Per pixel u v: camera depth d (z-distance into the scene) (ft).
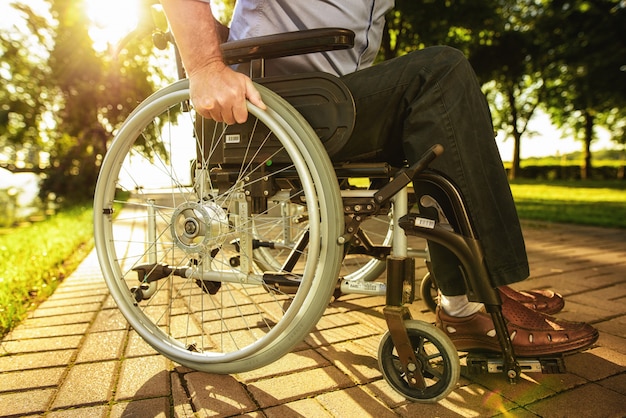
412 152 3.95
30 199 64.23
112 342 5.76
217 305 7.25
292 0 4.50
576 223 18.99
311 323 4.23
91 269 10.33
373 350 5.47
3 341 5.81
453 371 4.05
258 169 4.43
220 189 4.72
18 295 7.52
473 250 3.87
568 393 4.39
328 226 4.07
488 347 4.60
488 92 82.84
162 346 4.94
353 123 4.03
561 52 39.63
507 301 4.69
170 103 4.53
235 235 4.51
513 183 71.51
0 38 58.29
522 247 3.96
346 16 4.64
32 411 4.16
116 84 54.39
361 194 4.17
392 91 4.10
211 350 5.54
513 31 52.11
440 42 35.35
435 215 4.00
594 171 83.97
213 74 4.02
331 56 4.78
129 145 4.95
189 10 3.89
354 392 4.46
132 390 4.53
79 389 4.55
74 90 55.67
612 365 5.01
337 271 4.14
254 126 4.37
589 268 9.89
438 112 3.85
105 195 5.04
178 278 9.13
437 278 4.34
